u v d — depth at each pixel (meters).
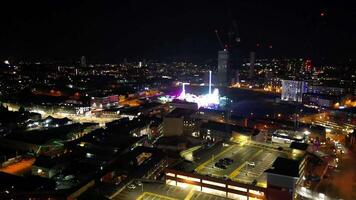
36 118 192.25
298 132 154.88
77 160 125.50
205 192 90.62
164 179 101.75
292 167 88.94
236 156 111.06
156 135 175.62
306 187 108.56
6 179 105.81
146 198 85.19
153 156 124.81
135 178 100.31
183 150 136.50
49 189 101.12
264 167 101.50
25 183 103.62
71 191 95.56
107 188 92.25
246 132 148.25
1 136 154.38
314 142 149.88
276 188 85.31
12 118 182.50
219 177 92.88
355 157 144.62
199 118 192.00
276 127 172.75
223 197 86.31
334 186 114.31
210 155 111.81
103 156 128.38
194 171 97.12
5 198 90.56
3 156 129.12
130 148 139.88
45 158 123.25
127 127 165.88
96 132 157.25
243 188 87.88
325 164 127.12
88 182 101.44
